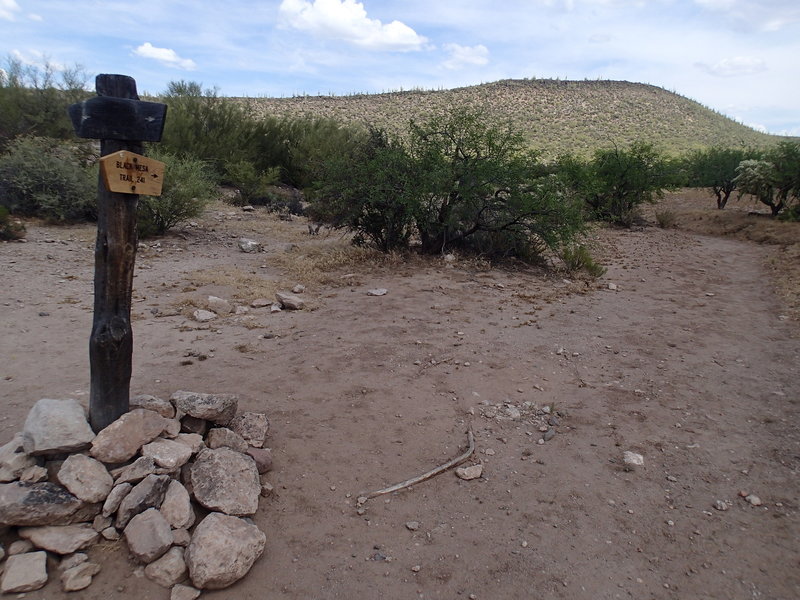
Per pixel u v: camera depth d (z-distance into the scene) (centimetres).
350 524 344
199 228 1498
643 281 1120
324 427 457
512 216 1143
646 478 407
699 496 387
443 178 1082
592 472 413
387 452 426
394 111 8119
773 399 548
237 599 281
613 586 303
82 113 301
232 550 291
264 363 582
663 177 2112
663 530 351
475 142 1144
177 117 2272
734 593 300
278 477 386
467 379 567
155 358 575
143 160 317
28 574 275
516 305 864
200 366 562
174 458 338
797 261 1320
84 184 1424
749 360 660
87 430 334
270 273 1025
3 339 595
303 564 309
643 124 8756
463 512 361
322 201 1274
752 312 891
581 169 1736
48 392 476
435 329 720
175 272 978
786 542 341
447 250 1202
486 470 410
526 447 445
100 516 309
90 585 280
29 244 1100
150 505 314
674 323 812
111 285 331
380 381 550
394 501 369
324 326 715
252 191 2125
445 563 315
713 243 1758
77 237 1213
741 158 2550
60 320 672
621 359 650
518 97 9862
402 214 1154
